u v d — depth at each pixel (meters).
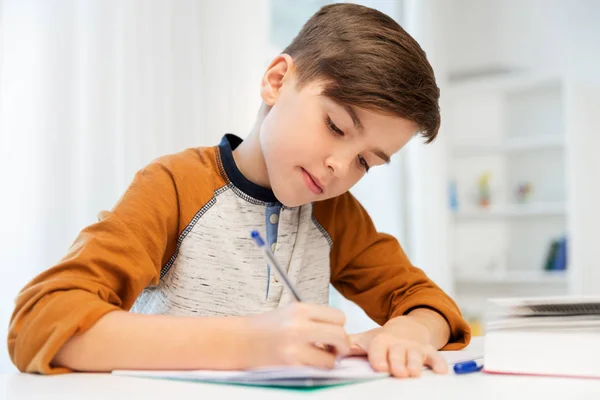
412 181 3.40
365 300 1.02
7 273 1.89
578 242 4.10
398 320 0.80
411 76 0.80
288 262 0.94
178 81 2.23
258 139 0.93
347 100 0.77
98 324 0.62
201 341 0.59
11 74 1.93
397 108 0.77
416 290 0.94
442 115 3.89
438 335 0.80
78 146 2.01
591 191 4.13
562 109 4.67
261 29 2.47
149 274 0.77
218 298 0.90
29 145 1.93
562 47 4.26
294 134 0.80
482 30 4.14
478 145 4.64
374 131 0.78
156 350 0.59
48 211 1.93
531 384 0.53
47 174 1.94
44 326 0.62
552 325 0.58
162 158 0.94
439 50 3.79
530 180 4.70
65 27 2.00
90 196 2.01
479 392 0.49
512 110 4.85
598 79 4.19
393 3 3.34
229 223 0.92
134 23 2.13
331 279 1.07
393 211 3.21
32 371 0.62
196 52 2.28
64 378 0.58
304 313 0.57
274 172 0.84
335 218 1.03
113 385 0.53
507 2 3.76
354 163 0.83
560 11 3.81
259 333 0.58
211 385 0.53
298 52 0.87
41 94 1.95
